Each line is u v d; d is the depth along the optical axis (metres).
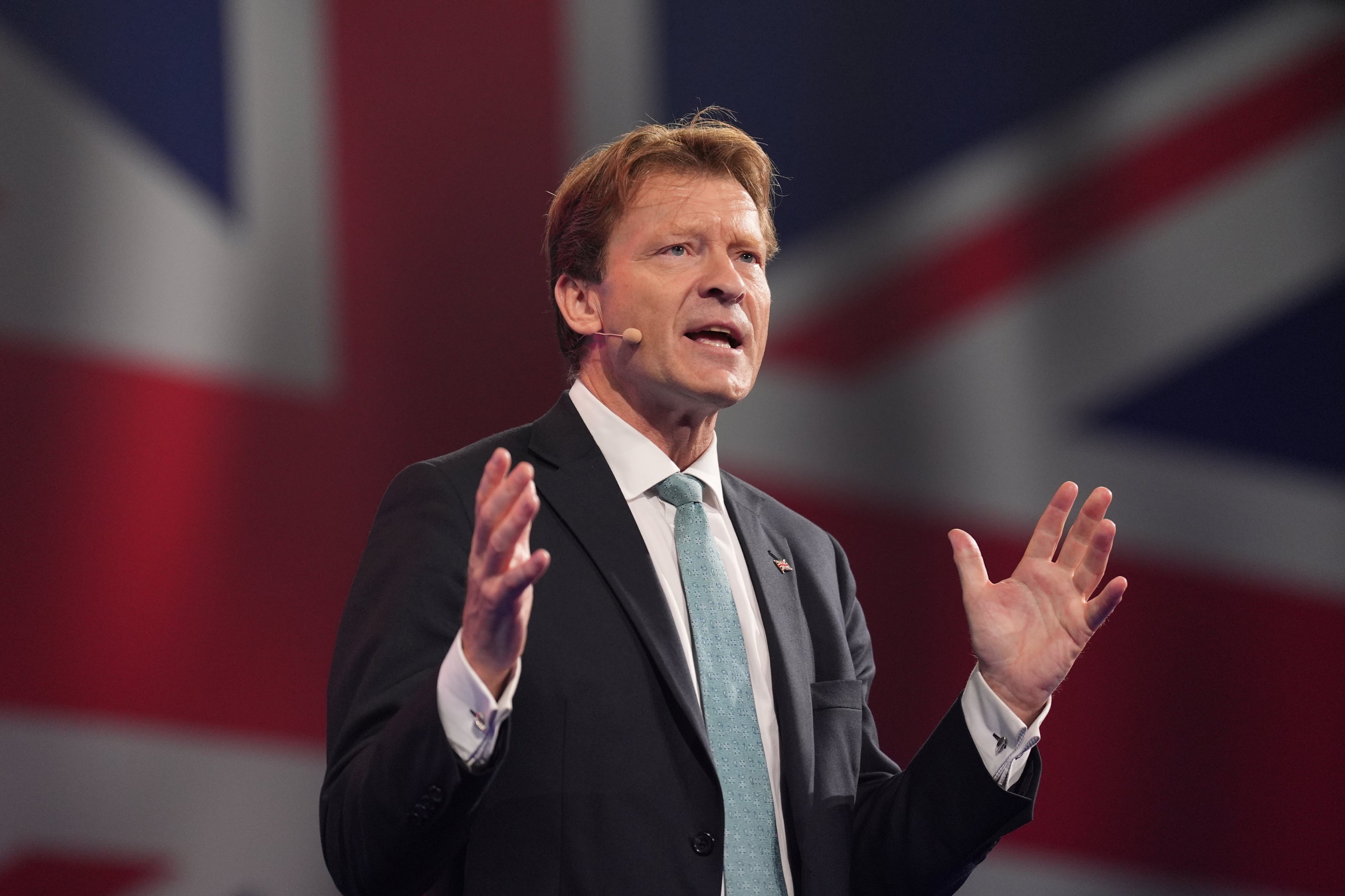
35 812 9.73
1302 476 12.41
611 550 5.13
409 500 5.26
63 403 10.10
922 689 11.58
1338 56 12.99
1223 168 12.70
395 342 11.02
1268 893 11.88
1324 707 12.17
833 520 11.66
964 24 12.48
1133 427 12.27
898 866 5.31
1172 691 12.02
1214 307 12.51
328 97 11.09
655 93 11.80
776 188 11.68
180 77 10.73
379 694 4.80
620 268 5.55
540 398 11.22
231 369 10.56
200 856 10.05
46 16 10.43
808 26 12.17
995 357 12.12
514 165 11.44
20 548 9.88
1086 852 11.70
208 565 10.30
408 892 4.62
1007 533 11.95
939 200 12.21
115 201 10.43
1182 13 12.84
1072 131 12.54
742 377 5.43
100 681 9.95
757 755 4.99
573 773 4.74
